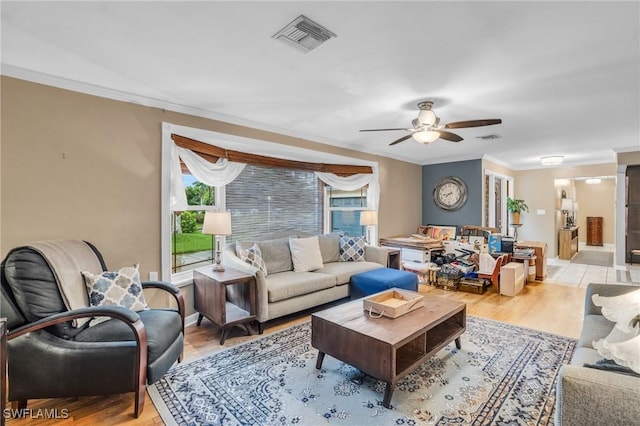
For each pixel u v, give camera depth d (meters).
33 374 1.82
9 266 1.86
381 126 3.96
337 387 2.15
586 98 2.92
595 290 2.32
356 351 2.10
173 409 1.92
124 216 2.82
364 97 2.91
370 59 2.19
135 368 1.85
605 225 9.73
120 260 2.79
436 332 2.58
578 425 1.06
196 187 3.73
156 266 3.03
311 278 3.56
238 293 3.30
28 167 2.35
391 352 1.91
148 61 2.22
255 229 4.34
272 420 1.82
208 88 2.71
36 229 2.38
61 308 1.96
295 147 4.26
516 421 1.79
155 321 2.18
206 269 3.35
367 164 5.50
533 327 3.22
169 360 2.13
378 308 2.41
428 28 1.81
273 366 2.44
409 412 1.88
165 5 1.60
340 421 1.81
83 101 2.59
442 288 4.77
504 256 4.68
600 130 4.12
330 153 4.78
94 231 2.65
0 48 2.03
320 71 2.38
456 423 1.79
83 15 1.68
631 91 2.75
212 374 2.32
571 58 2.15
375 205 5.56
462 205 6.19
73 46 2.01
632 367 1.18
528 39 1.92
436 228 6.16
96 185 2.66
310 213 5.08
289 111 3.34
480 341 2.87
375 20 1.74
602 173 6.75
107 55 2.13
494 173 6.62
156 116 3.02
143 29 1.83
